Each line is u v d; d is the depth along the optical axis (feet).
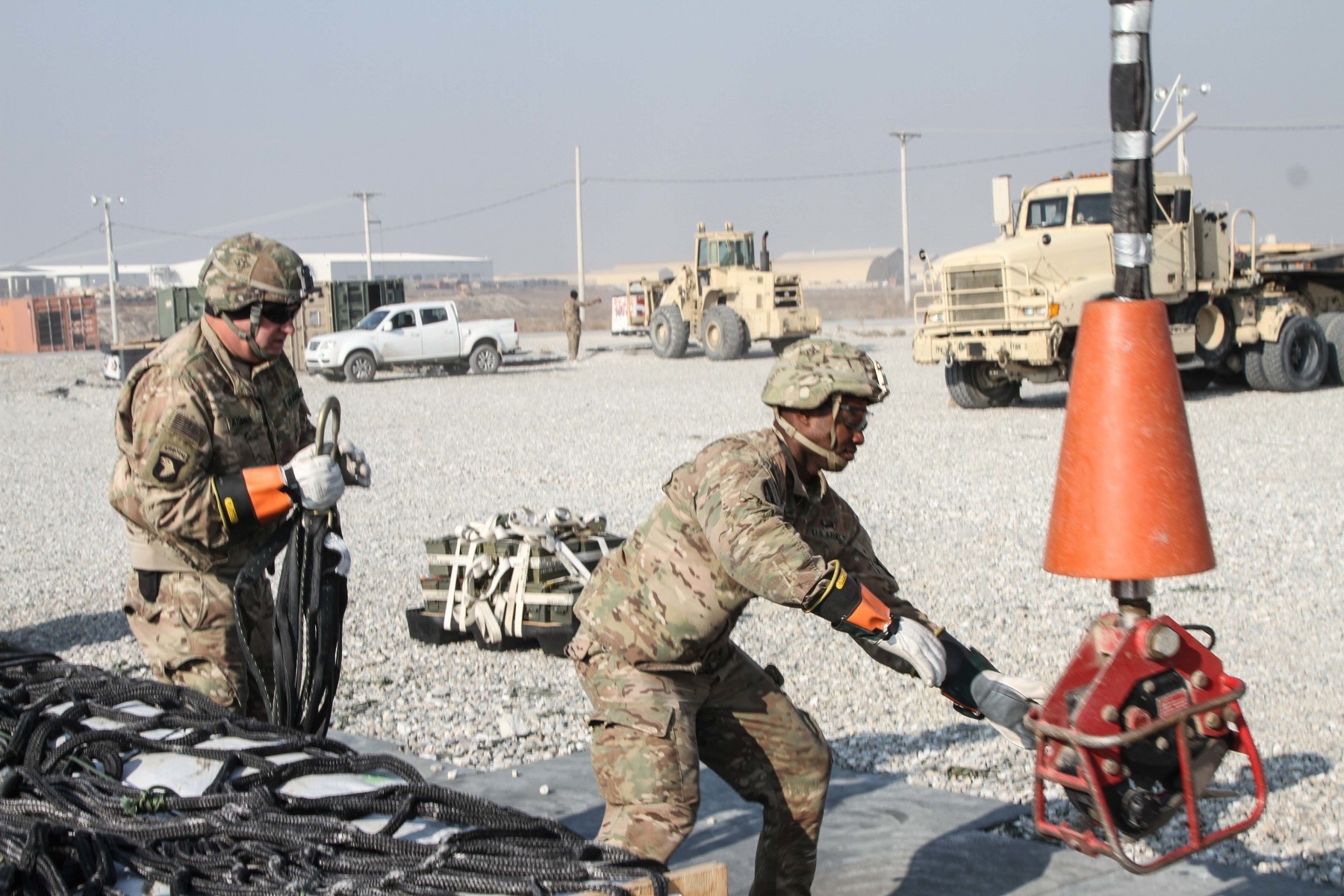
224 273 10.60
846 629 8.49
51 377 96.02
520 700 18.94
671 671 9.48
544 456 46.60
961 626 22.22
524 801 14.53
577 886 6.49
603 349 119.85
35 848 6.72
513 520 22.54
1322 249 69.15
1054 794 14.65
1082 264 54.75
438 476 42.29
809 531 9.76
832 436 9.45
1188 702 7.45
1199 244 58.13
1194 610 23.03
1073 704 7.35
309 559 10.52
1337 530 29.55
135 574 11.31
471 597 21.85
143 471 10.41
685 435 51.90
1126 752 7.30
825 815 13.97
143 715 8.80
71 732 8.41
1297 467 38.68
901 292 401.29
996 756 16.01
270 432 11.21
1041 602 23.97
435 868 6.57
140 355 90.58
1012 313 54.29
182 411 10.43
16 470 47.39
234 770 7.79
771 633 22.40
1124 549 7.22
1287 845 13.05
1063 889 12.01
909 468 41.11
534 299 418.51
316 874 6.58
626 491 38.29
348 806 7.23
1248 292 61.36
